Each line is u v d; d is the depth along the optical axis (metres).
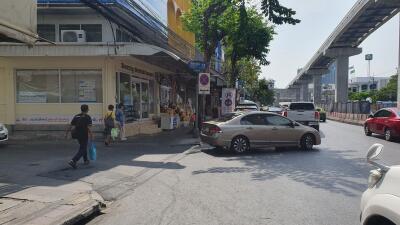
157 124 26.14
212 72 33.81
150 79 26.00
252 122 16.23
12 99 20.09
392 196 3.60
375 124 22.97
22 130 20.16
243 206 7.85
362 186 9.56
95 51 18.38
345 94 64.62
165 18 26.73
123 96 21.67
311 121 28.12
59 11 19.92
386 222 3.75
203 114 22.47
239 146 15.91
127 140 20.25
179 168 12.39
